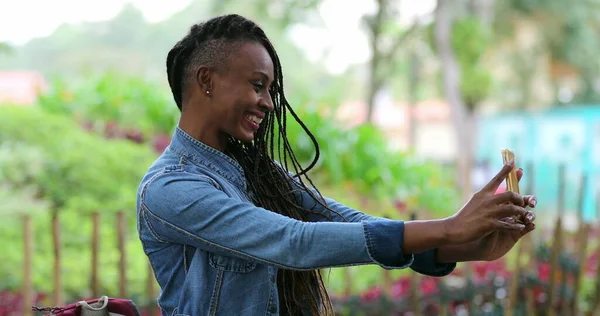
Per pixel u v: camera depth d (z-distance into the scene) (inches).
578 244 227.1
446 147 1334.9
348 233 82.6
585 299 227.5
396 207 376.8
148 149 363.3
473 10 742.5
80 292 231.3
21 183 296.2
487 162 587.2
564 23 1095.0
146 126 423.5
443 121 1312.7
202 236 87.6
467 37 683.4
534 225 89.0
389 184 403.9
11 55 338.3
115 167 319.9
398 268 83.4
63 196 297.3
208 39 93.0
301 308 99.8
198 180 89.9
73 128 350.6
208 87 92.6
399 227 82.8
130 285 236.5
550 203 623.5
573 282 220.5
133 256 258.2
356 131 421.1
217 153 94.5
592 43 1142.3
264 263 85.6
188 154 93.9
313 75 1893.5
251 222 85.5
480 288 207.3
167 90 465.1
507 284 211.5
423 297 203.2
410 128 1013.8
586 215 607.5
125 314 101.0
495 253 96.0
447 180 551.2
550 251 218.7
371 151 412.2
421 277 230.1
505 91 1131.3
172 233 90.3
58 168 305.4
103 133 382.3
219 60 91.7
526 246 229.1
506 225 80.8
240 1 860.6
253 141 101.0
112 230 277.4
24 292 188.5
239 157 100.0
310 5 792.9
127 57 2102.6
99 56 2078.0
